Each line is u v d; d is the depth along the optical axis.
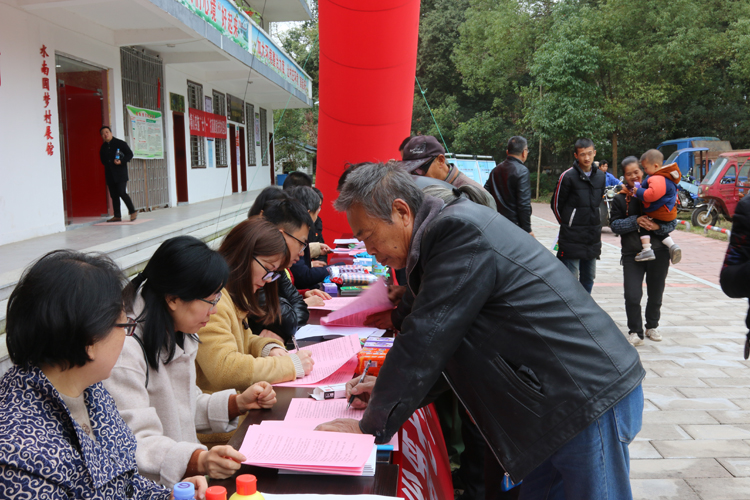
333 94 6.04
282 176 21.78
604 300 7.06
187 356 1.76
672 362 4.75
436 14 29.12
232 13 10.56
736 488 2.89
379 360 2.00
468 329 1.58
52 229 7.76
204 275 1.59
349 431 1.59
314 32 27.80
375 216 1.65
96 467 1.10
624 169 5.19
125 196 9.23
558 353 1.54
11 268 5.30
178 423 1.71
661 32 20.95
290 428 1.62
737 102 23.34
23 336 1.03
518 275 1.55
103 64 9.20
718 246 11.38
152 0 7.05
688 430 3.52
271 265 2.13
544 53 22.17
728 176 13.43
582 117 21.25
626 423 1.59
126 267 6.13
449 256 1.54
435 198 1.67
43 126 7.60
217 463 1.44
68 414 1.07
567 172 5.43
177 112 12.33
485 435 1.66
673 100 23.50
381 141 6.25
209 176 14.51
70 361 1.06
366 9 5.43
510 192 5.55
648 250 4.98
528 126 25.58
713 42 20.77
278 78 14.49
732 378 4.38
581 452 1.56
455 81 29.09
